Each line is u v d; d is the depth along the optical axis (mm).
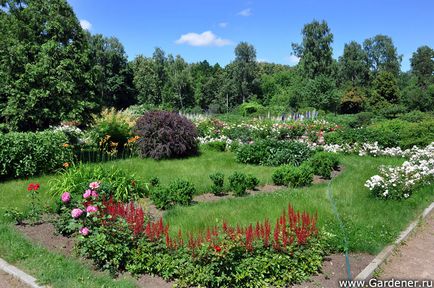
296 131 18484
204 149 15094
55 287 4242
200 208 7023
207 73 71500
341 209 7051
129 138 13273
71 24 12031
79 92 12062
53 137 10367
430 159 10055
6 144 9383
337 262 5086
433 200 8109
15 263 4883
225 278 4273
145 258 4664
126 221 5105
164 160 12547
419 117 27016
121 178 7859
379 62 73125
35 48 11305
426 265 5195
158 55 58125
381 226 6277
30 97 10852
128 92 55125
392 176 8141
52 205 6875
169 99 54781
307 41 56500
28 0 11828
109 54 52594
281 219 5066
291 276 4453
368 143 14820
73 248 5289
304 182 9148
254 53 64688
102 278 4445
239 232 4773
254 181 8781
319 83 42969
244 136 17312
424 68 69938
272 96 59906
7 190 8383
